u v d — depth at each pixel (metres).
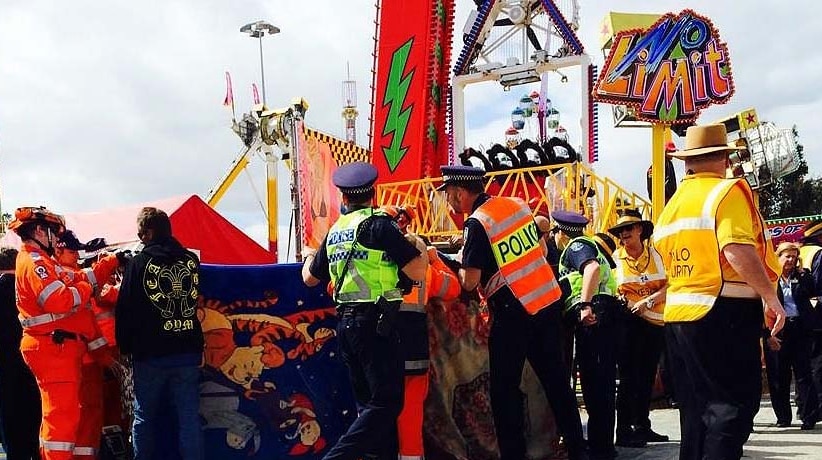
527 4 14.77
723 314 4.05
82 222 10.39
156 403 4.81
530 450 5.84
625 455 6.09
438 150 14.73
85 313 5.27
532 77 14.73
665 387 8.96
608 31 14.12
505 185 11.47
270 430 5.17
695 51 12.40
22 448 6.32
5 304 6.23
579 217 6.12
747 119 14.92
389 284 4.60
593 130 14.04
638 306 6.45
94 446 5.38
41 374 5.11
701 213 4.13
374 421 4.52
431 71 14.31
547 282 5.23
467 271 5.08
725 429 3.97
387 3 14.69
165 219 4.98
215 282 5.13
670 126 12.80
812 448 6.09
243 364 5.16
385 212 4.75
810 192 37.81
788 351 7.31
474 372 5.62
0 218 15.43
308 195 15.53
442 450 5.37
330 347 5.27
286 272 5.23
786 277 7.32
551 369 5.24
